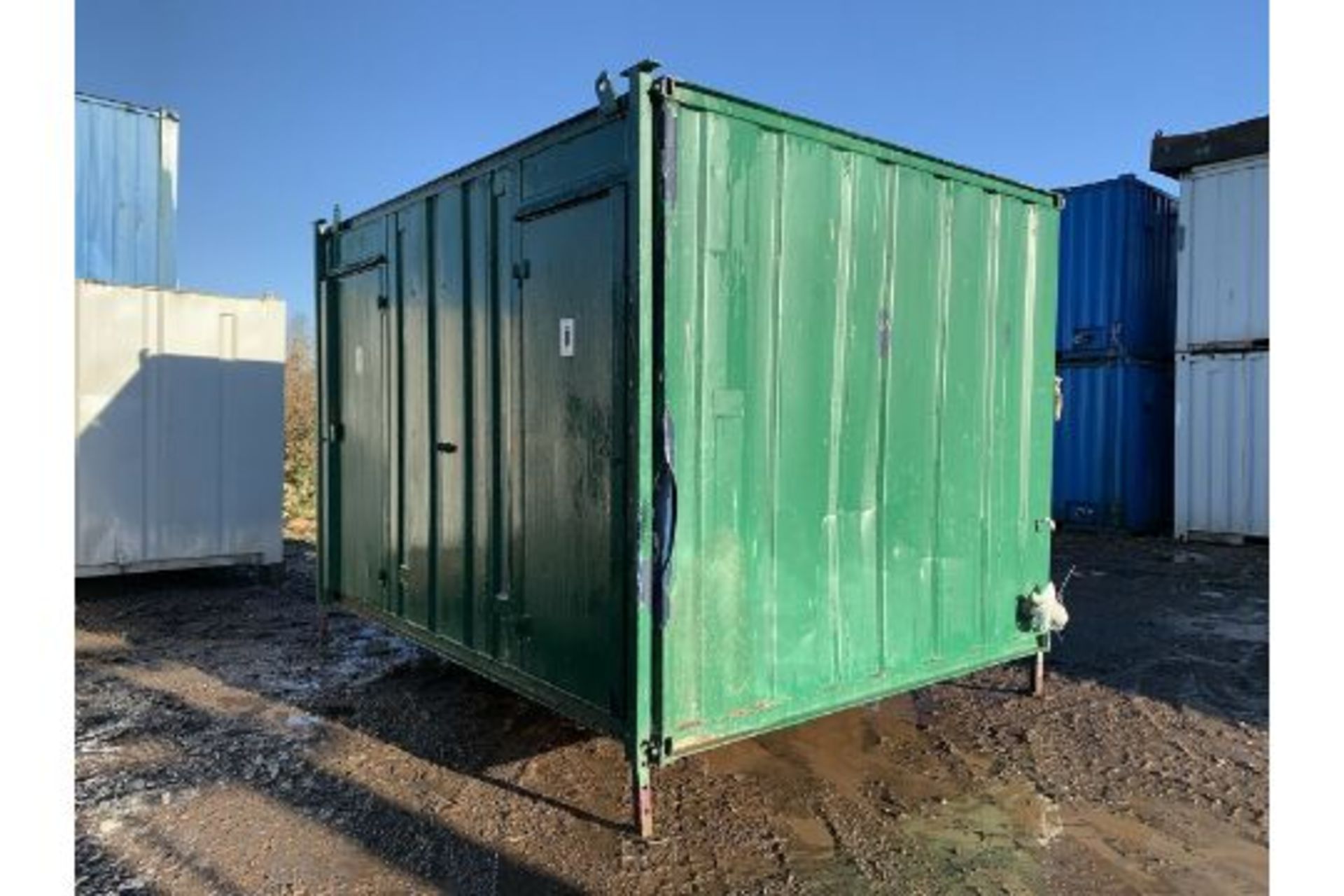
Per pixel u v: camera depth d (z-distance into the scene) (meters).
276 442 7.73
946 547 3.98
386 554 4.79
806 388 3.41
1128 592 7.37
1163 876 2.91
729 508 3.20
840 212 3.50
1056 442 11.10
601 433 3.17
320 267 5.38
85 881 2.85
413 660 5.33
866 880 2.89
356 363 5.07
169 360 7.21
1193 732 4.18
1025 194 4.26
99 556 6.92
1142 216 10.69
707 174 3.07
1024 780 3.65
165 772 3.71
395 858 3.02
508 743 4.02
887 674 3.75
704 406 3.11
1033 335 4.36
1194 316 9.96
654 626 3.03
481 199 3.88
